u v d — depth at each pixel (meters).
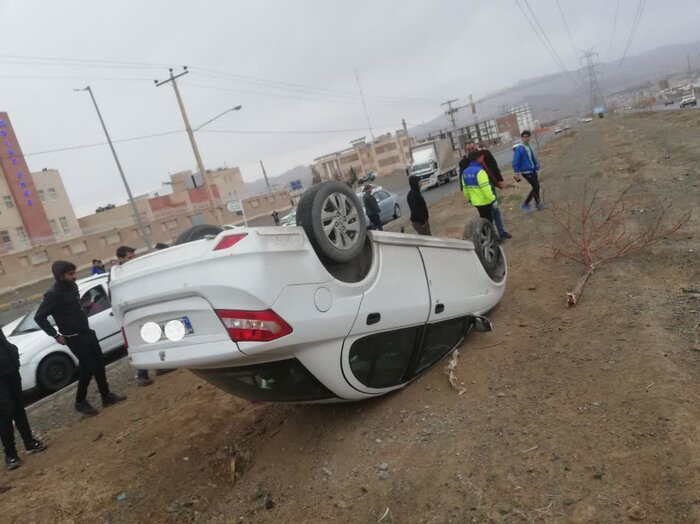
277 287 3.34
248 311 3.28
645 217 8.84
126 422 6.38
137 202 72.44
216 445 5.24
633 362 4.07
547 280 6.97
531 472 3.17
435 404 4.34
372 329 4.11
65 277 6.50
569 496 2.90
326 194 3.84
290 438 4.61
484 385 4.47
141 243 60.38
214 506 4.24
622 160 17.34
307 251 3.61
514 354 4.96
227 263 3.27
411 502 3.25
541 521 2.78
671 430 3.16
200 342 3.43
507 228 11.04
